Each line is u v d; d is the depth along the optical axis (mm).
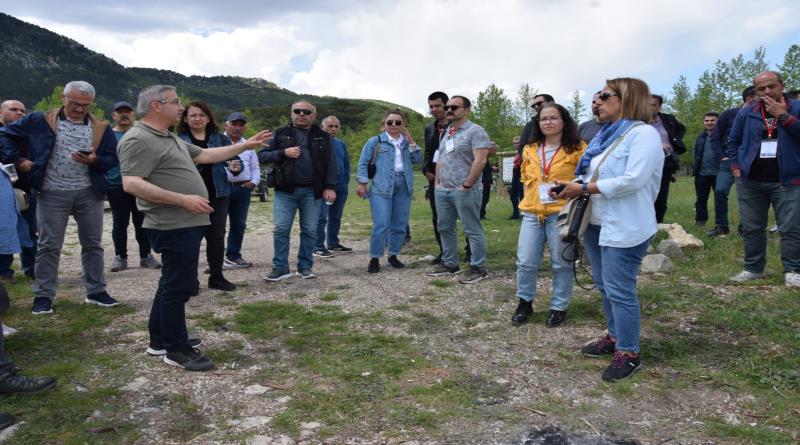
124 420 2635
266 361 3438
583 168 3232
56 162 4285
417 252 7203
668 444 2385
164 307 3270
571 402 2811
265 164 5547
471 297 4895
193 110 5109
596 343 3475
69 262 6828
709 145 7492
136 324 4152
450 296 4941
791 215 4496
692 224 7973
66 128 4328
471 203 5301
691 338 3570
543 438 2445
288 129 5512
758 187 4641
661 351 3389
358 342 3764
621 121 3049
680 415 2648
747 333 3598
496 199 14781
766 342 3432
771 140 4523
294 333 3980
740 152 4711
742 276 4797
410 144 6211
